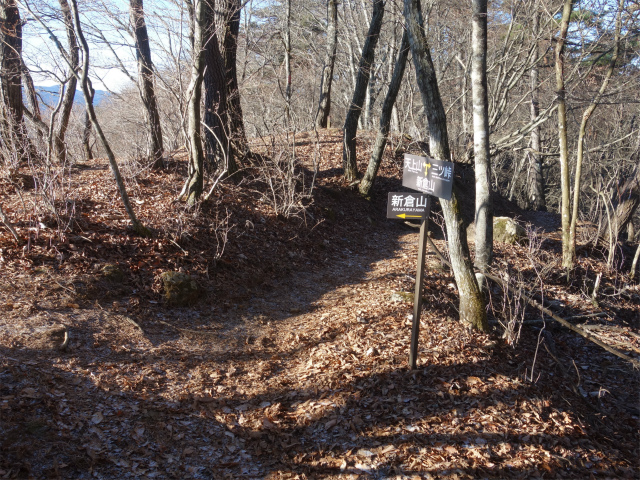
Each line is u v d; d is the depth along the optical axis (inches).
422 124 874.8
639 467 177.0
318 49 985.5
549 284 390.9
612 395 242.5
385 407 181.2
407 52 502.3
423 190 198.1
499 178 1343.5
